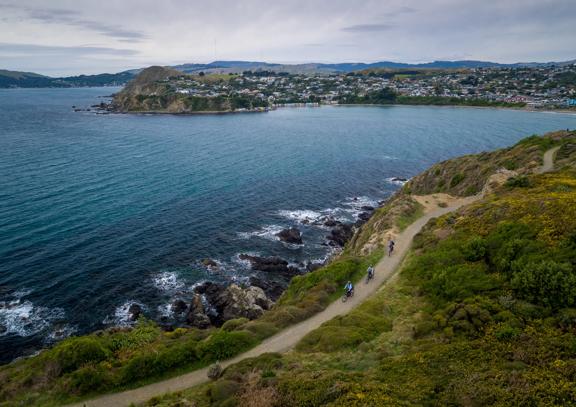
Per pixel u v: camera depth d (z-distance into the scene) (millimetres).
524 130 170875
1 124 175625
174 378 25797
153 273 54688
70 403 24234
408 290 31656
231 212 77875
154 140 147875
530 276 24641
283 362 24266
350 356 23562
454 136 164000
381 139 161250
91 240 61875
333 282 36406
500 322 22094
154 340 31547
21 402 24500
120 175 96875
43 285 49938
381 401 16734
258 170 109188
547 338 19594
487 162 71438
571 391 15125
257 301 47750
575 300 22062
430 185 74750
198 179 97688
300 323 30797
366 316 28234
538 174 50719
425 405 16328
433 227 43312
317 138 162375
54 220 67875
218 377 24781
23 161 105188
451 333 22844
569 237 27469
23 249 57656
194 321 44969
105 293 49500
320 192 93312
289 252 63844
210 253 61438
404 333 25266
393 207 54969
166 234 66125
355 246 54188
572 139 71688
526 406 14867
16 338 41438
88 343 28328
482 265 30359
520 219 32844
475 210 40188
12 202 74688
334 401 17484
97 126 181625
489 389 16188
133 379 25734
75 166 102938
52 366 27016
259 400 19312
